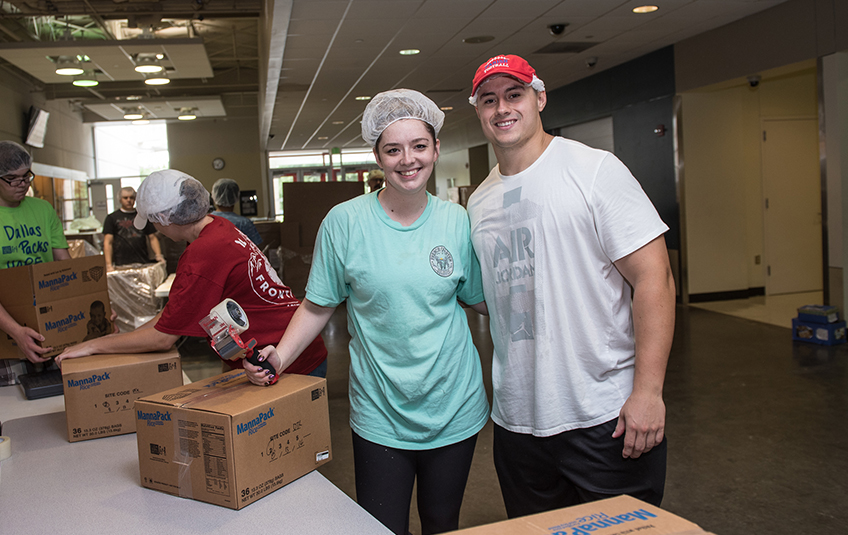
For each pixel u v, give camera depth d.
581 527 0.73
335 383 4.30
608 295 1.31
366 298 1.42
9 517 1.09
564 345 1.31
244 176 15.55
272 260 5.86
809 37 4.98
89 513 1.10
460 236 1.47
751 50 5.56
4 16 7.22
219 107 12.78
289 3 4.59
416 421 1.40
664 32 6.06
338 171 18.62
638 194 1.27
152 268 4.96
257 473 1.14
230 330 1.23
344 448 3.11
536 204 1.31
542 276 1.31
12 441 1.48
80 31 9.45
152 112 13.11
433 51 6.46
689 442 2.96
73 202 13.56
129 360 1.51
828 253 4.93
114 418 1.49
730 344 4.84
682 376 4.06
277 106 9.80
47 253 2.18
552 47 6.53
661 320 1.23
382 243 1.40
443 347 1.41
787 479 2.52
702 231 6.72
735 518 2.24
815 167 7.05
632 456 1.25
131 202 5.28
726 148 6.73
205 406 1.14
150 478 1.19
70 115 14.10
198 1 7.14
